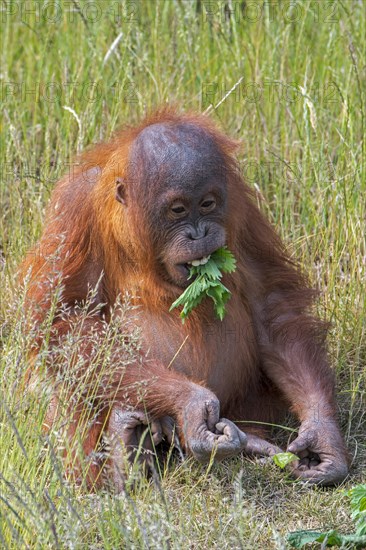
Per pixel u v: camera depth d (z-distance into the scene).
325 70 11.87
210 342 7.55
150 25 12.73
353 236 9.67
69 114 11.48
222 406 7.86
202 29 12.42
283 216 10.54
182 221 6.96
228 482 7.23
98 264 7.60
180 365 7.50
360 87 11.05
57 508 6.26
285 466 7.27
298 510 6.86
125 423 7.07
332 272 9.56
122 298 7.53
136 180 7.02
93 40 12.52
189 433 6.82
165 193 6.89
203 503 6.81
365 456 7.68
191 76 12.02
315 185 10.66
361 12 12.38
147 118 7.62
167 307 7.42
